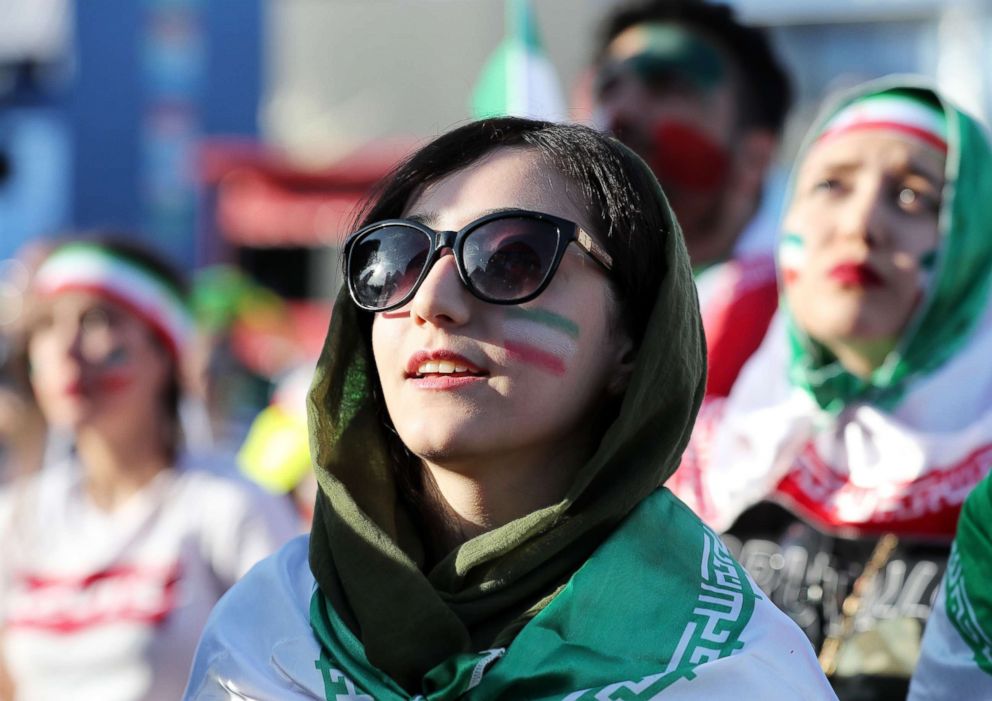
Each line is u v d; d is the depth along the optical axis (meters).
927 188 2.32
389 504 1.80
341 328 1.81
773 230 3.51
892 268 2.31
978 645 1.74
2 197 13.15
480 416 1.60
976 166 2.32
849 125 2.39
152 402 3.27
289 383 4.82
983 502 1.75
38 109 13.22
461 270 1.62
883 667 2.12
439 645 1.62
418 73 12.46
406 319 1.65
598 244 1.66
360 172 11.95
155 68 13.03
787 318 2.50
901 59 10.36
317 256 12.03
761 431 2.43
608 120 3.40
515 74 3.26
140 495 3.17
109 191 13.01
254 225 12.06
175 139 13.00
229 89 12.95
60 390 3.25
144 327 3.32
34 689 3.06
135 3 13.02
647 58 3.36
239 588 1.85
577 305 1.65
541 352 1.61
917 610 2.15
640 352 1.65
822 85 10.40
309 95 12.79
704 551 1.69
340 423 1.82
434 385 1.61
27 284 3.51
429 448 1.61
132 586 3.04
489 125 1.77
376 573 1.65
